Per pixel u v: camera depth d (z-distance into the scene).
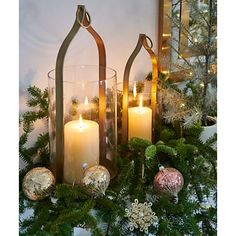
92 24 1.02
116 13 1.07
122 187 0.88
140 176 0.92
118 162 0.98
